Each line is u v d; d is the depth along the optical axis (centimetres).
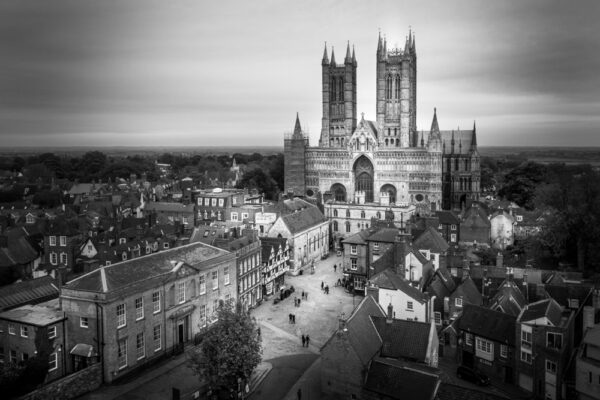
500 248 14788
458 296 8681
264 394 7019
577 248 12081
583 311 7406
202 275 8700
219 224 13950
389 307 7456
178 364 7731
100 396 6656
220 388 6831
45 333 6719
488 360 7669
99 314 6838
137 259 7869
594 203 11325
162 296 7819
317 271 13900
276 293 11844
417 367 6356
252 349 6719
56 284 8581
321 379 6781
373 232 12231
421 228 12481
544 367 6762
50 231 12106
